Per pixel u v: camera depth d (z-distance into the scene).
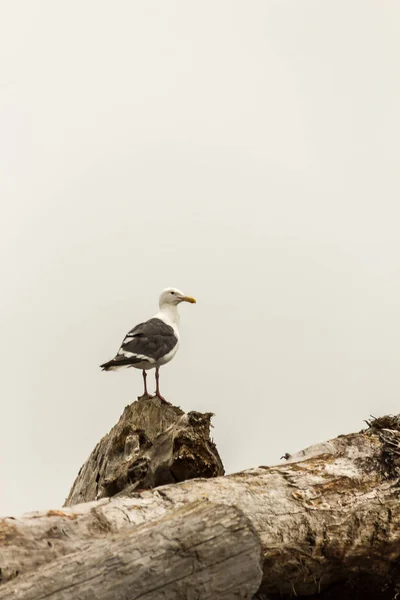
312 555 10.64
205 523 8.82
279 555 10.51
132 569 8.55
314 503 10.86
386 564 10.86
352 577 10.97
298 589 10.95
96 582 8.47
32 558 9.32
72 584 8.44
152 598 8.55
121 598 8.47
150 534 8.75
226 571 8.73
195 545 8.70
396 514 10.88
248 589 8.78
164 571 8.60
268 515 10.60
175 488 10.77
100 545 8.79
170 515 9.11
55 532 9.66
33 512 9.88
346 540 10.70
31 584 8.42
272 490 10.92
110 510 10.14
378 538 10.75
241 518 8.89
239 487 10.88
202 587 8.65
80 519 9.91
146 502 10.45
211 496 10.65
